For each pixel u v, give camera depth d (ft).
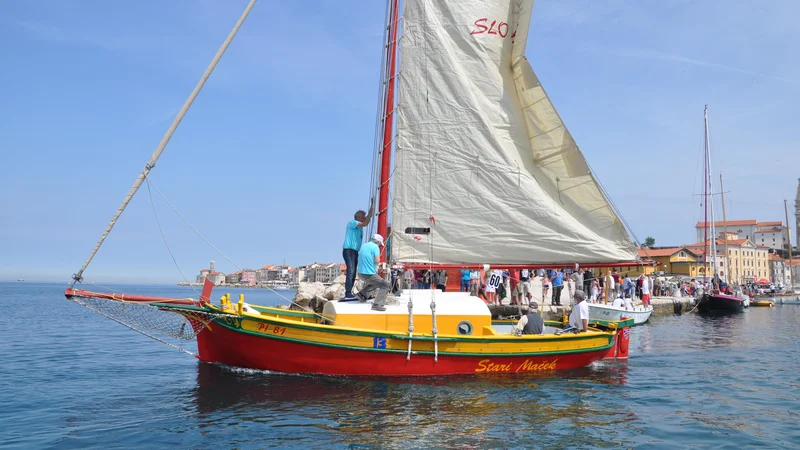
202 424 28.78
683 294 152.76
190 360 50.80
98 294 35.83
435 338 37.60
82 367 46.60
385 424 28.78
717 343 67.05
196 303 37.17
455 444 26.18
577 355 43.29
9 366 47.32
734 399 36.04
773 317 119.85
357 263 42.01
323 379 37.19
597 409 32.73
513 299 82.69
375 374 37.88
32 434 27.73
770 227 497.46
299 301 91.45
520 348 40.24
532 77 47.37
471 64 46.88
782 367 48.24
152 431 27.89
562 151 47.91
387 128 45.34
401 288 43.60
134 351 57.77
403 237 45.16
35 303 199.62
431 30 46.03
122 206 35.17
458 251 46.14
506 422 29.68
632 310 88.28
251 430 27.78
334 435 27.09
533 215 47.19
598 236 48.16
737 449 26.37
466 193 46.21
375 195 45.83
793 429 29.53
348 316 38.19
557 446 26.30
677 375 43.98
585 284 88.69
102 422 29.55
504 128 47.57
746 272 379.76
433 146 45.75
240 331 36.35
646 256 48.75
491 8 47.24
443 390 35.63
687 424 30.30
